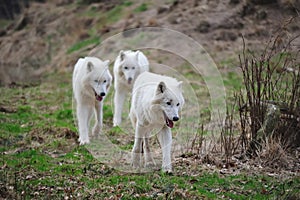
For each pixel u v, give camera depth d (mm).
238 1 21938
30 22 32500
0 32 33125
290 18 11430
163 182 8031
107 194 7629
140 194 7555
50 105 14867
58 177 8414
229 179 8188
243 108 9688
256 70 9398
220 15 22000
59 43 27797
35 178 8328
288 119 9484
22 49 28812
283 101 9625
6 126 11703
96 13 29234
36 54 27484
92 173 8695
